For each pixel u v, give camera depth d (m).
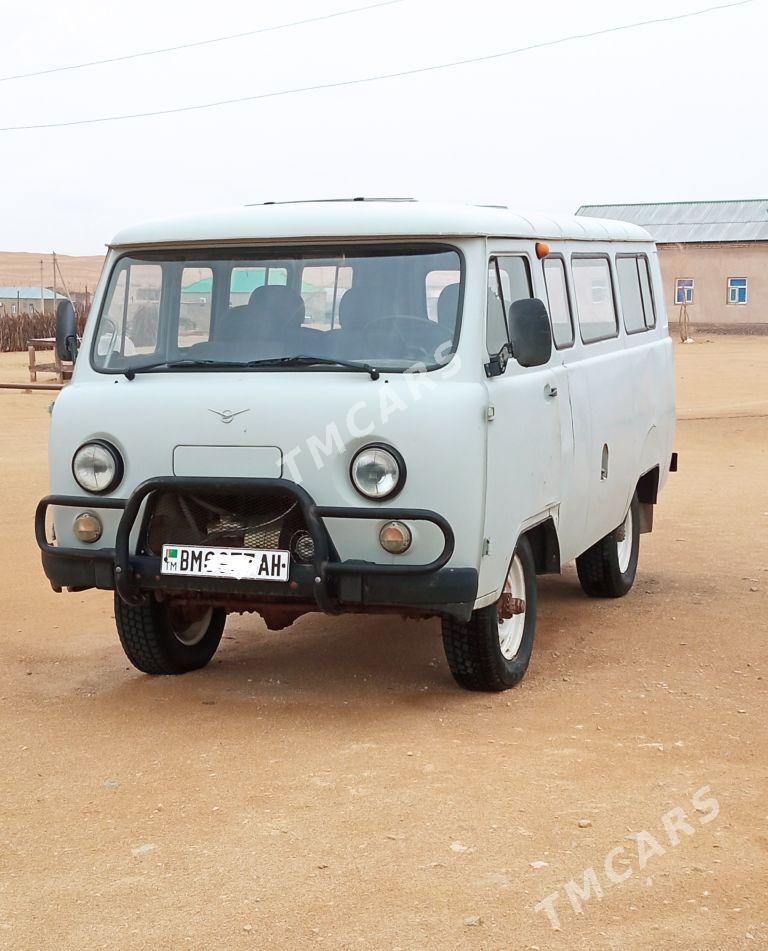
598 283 8.80
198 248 6.89
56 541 6.93
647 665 7.68
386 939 4.23
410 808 5.32
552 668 7.64
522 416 6.85
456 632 6.80
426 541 6.22
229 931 4.30
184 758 6.03
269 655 8.09
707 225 61.66
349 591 6.27
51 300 70.50
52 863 4.89
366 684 7.32
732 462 17.94
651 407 9.81
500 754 5.99
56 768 5.95
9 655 8.20
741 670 7.56
